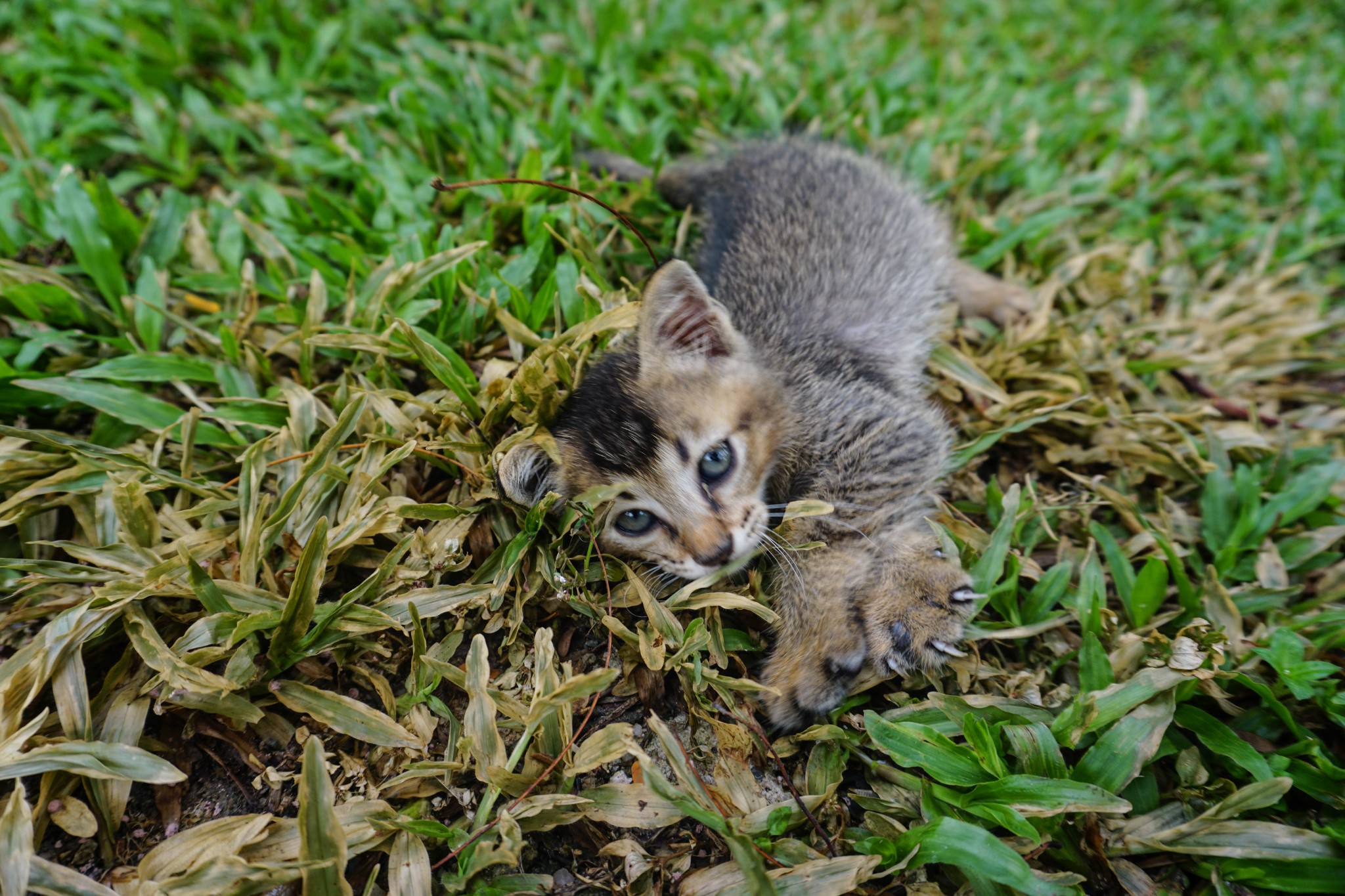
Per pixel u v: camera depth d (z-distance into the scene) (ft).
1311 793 0.87
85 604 0.89
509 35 1.62
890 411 1.07
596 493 0.94
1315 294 1.32
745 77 1.52
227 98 1.45
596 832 0.87
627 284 1.11
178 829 0.86
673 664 0.92
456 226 1.24
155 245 1.21
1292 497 1.06
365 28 1.59
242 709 0.88
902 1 1.99
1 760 0.82
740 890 0.83
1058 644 0.99
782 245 1.21
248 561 0.93
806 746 0.93
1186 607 0.99
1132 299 1.31
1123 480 1.10
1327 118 1.59
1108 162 1.51
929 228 1.32
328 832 0.80
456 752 0.88
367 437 1.00
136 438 1.05
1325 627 0.97
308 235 1.26
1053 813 0.84
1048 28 1.92
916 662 0.96
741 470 1.03
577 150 1.42
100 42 1.49
